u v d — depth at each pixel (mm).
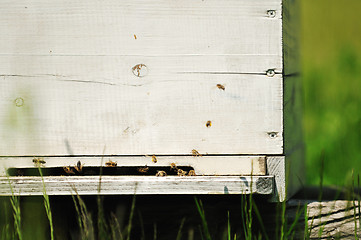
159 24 1829
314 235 1903
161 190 1813
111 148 1843
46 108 1843
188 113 1836
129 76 1836
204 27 1827
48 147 1847
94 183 1815
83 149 1845
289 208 1920
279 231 1916
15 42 1839
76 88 1840
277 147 1834
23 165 1850
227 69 1830
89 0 1831
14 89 1843
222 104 1833
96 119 1841
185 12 1826
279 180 1836
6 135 1846
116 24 1832
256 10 1824
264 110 1833
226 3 1824
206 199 1940
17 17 1836
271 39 1827
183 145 1839
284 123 1843
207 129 1836
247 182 1810
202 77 1832
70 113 1843
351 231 1895
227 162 1837
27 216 1923
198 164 1840
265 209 1930
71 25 1835
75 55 1837
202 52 1830
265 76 1831
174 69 1832
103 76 1837
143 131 1840
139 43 1832
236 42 1828
